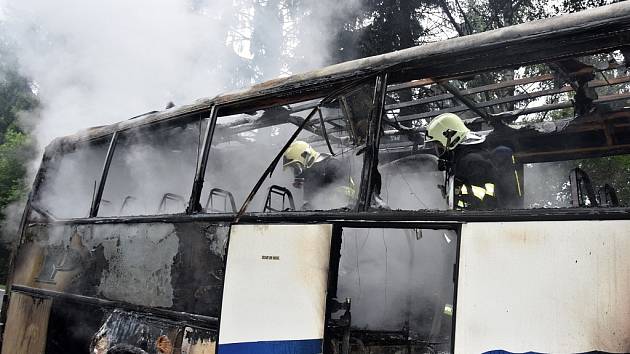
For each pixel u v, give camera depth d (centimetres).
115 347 365
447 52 264
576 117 405
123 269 386
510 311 209
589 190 247
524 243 212
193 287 330
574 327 196
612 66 334
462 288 221
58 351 434
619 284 191
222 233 322
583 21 227
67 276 439
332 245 267
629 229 192
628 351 186
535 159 455
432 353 344
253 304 288
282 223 289
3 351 485
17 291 491
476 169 329
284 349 271
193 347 319
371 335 350
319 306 263
